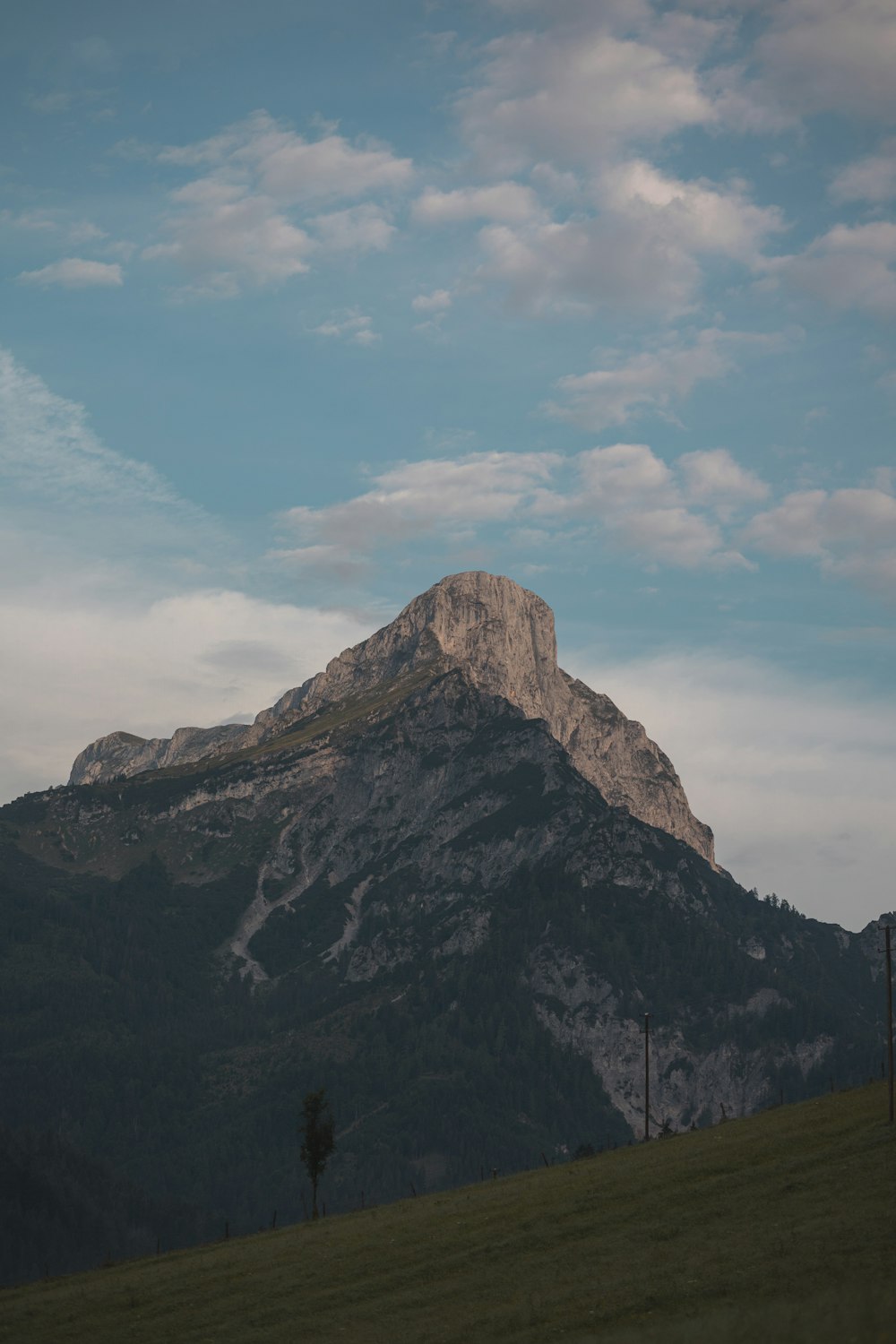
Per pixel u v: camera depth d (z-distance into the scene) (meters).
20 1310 110.12
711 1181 109.25
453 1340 83.88
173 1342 94.06
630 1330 78.38
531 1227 107.38
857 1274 81.06
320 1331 90.75
